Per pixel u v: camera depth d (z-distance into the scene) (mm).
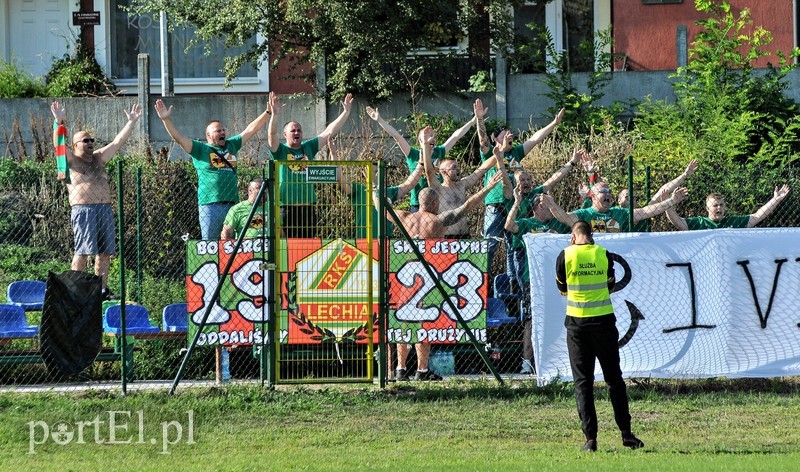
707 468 17219
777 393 24766
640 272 24641
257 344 23828
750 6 43438
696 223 27297
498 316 26328
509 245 26203
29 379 25172
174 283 29375
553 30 46250
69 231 31531
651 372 24516
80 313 23500
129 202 31078
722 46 38438
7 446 19844
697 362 24609
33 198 31906
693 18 43656
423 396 23688
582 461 18094
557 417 22188
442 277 24203
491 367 24344
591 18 46344
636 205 29344
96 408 22562
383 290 23953
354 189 24516
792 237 25000
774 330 24844
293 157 26328
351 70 39188
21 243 31641
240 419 22031
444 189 26281
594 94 39250
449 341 24094
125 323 24000
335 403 23109
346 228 24891
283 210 24094
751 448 19625
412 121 38719
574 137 35406
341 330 23844
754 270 24875
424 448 19672
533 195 26781
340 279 23812
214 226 26297
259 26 39219
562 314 24375
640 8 43844
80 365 23422
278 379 23922
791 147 37062
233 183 26562
